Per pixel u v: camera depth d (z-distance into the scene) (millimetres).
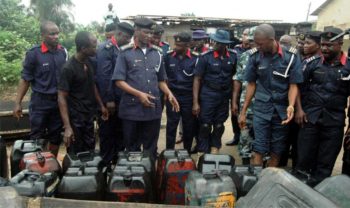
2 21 15539
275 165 3662
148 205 1810
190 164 3049
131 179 2623
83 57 3600
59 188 2531
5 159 3453
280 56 3408
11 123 5480
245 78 3693
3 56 11148
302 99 3607
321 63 3434
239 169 2781
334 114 3451
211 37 4547
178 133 6688
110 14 9273
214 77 4555
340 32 3275
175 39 4648
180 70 4727
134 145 3934
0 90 9562
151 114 3822
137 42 3785
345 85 3408
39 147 3256
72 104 3660
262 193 1805
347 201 1858
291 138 4129
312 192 1639
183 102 4805
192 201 2541
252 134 4270
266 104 3533
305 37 3900
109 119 4418
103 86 4289
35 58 3939
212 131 4828
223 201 2475
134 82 3744
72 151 3695
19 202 1771
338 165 4930
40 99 4012
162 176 3072
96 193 2545
